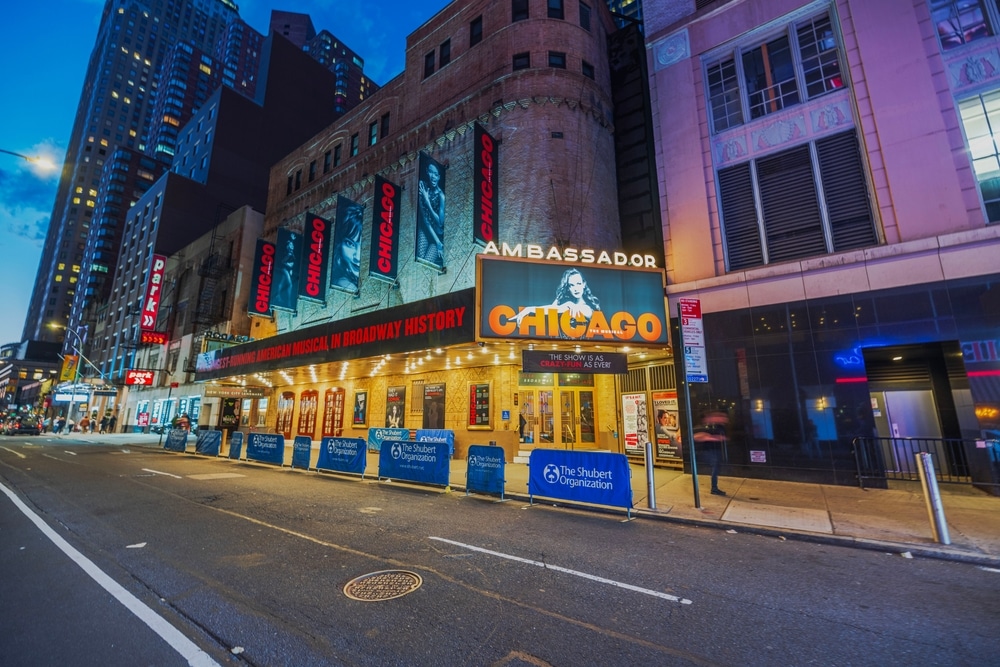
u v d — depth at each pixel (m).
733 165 13.17
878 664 3.25
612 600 4.34
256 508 8.34
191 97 117.88
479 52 20.31
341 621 3.85
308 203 28.45
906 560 5.61
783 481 10.83
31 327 138.75
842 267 10.84
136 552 5.73
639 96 20.19
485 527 7.06
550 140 17.78
